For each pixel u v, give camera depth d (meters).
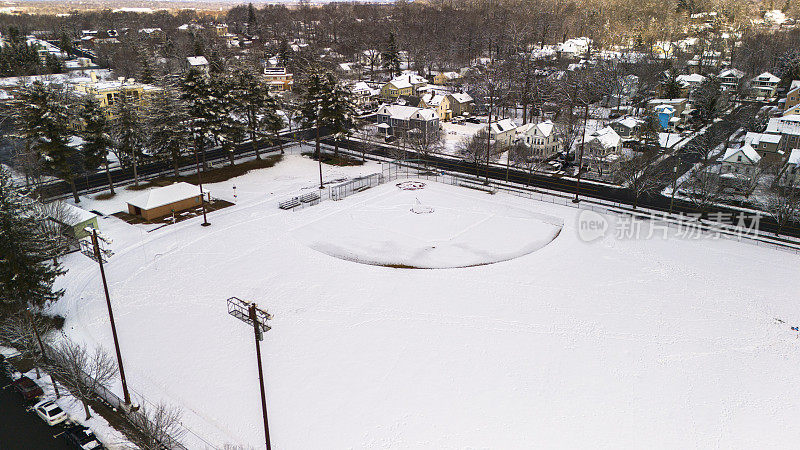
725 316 44.03
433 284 49.41
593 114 117.75
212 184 75.88
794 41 174.75
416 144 87.44
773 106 122.06
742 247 56.22
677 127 109.25
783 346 40.19
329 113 83.50
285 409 33.50
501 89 130.00
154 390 34.97
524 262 53.78
